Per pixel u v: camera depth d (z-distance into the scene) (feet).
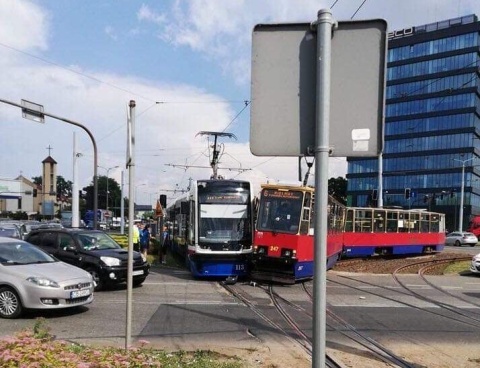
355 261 89.40
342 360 25.02
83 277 36.70
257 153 9.50
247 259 59.26
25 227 92.27
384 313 39.50
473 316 39.32
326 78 9.05
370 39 9.29
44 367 13.74
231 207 60.59
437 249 117.39
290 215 56.29
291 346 27.53
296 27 9.46
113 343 26.91
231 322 34.24
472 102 308.19
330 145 9.34
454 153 316.40
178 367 19.71
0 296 34.73
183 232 78.48
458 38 313.94
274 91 9.50
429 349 27.89
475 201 325.21
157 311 38.04
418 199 332.19
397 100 344.49
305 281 59.11
